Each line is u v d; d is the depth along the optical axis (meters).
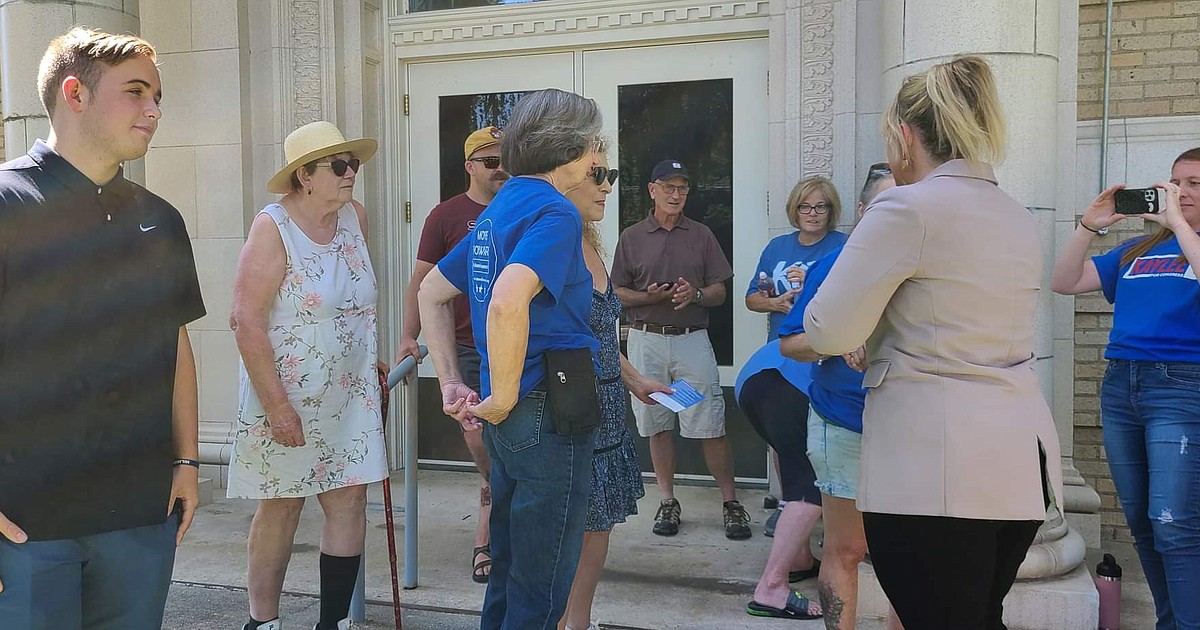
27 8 4.56
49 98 1.91
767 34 4.97
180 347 2.17
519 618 2.24
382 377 3.38
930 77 2.11
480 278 2.30
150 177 5.49
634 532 4.49
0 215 1.80
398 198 5.62
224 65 5.32
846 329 2.03
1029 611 3.28
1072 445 4.30
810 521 3.43
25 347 1.83
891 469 2.03
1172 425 2.80
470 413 2.30
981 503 1.94
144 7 5.40
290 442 2.86
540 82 5.40
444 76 5.56
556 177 2.29
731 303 5.17
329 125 2.99
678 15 5.07
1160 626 3.00
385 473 3.14
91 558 1.94
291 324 2.91
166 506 2.05
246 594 3.77
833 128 4.59
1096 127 4.26
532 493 2.19
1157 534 2.84
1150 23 4.17
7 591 1.83
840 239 4.18
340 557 3.07
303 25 5.30
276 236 2.89
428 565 4.08
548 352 2.16
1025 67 3.33
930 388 2.00
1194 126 4.12
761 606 3.46
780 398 3.29
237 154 5.33
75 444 1.89
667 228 4.65
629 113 5.27
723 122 5.11
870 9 4.46
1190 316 2.81
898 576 2.07
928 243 1.97
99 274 1.92
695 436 4.45
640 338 4.58
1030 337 2.08
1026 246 2.05
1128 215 2.94
